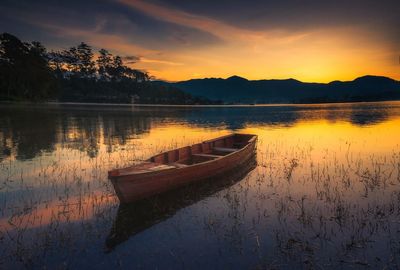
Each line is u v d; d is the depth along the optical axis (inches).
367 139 900.6
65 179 456.8
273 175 498.6
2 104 2637.8
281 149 748.0
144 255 249.1
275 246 263.3
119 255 249.0
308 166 560.4
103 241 272.1
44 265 232.8
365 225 303.1
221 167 491.2
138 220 318.3
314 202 371.6
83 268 229.5
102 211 338.0
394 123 1450.5
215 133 1103.0
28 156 625.0
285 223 310.7
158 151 703.1
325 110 3395.7
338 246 261.9
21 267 229.8
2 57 3233.3
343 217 323.3
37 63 3395.7
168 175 390.0
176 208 353.4
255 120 1866.4
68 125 1247.5
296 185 442.9
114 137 943.0
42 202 362.3
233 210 347.3
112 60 5570.9
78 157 621.6
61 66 5187.0
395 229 293.6
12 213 328.2
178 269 229.0
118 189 335.9
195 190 419.5
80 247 260.5
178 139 920.9
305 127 1347.2
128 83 5442.9
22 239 271.4
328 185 441.1
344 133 1067.3
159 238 279.4
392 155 652.1
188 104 5880.9
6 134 928.9
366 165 560.4
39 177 465.4
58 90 3811.5
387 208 348.2
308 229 295.9
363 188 425.1
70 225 302.2
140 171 365.1
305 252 252.4
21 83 3100.4
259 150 735.7
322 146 786.8
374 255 246.5
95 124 1333.7
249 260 241.1
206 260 241.4
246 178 482.6
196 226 305.0
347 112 2699.3
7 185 424.8
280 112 3095.5
